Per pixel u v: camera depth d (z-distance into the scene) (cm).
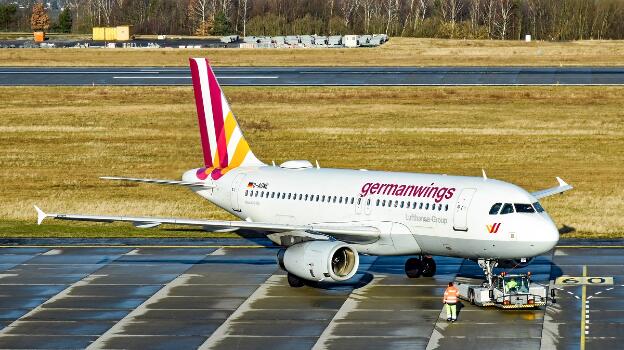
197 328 19450
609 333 18688
